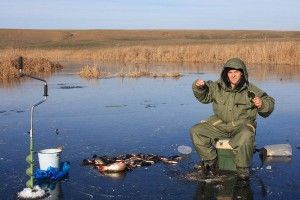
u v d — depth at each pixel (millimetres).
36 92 10273
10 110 7719
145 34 71062
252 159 4316
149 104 8406
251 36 64375
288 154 4707
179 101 8820
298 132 5898
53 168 3961
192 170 4176
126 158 4531
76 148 5047
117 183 3820
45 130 6039
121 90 10727
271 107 4062
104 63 22953
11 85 11852
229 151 4125
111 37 66875
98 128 6156
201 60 24297
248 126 4047
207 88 4266
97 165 4324
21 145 5188
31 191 3510
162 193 3566
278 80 12445
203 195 3518
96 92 10305
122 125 6371
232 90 4148
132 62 23750
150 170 4191
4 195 3527
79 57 29406
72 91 10500
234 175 4004
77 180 3902
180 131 5957
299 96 9250
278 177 3963
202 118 6934
